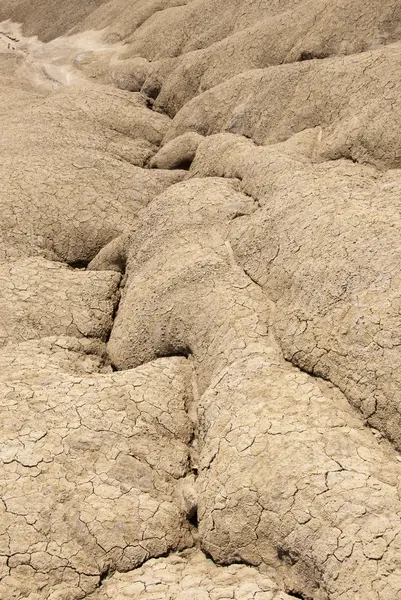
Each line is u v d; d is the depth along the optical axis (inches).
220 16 682.2
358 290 300.7
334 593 228.1
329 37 532.1
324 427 270.5
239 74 556.4
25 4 1058.1
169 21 724.0
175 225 406.9
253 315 335.3
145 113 627.2
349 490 243.3
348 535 233.1
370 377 277.3
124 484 283.1
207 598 239.0
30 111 618.5
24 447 288.0
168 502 283.1
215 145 494.9
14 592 248.7
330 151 434.0
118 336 385.1
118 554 263.0
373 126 417.4
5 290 406.3
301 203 363.3
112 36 842.2
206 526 266.8
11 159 519.5
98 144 562.6
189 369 345.7
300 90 496.7
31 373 338.0
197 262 372.8
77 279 423.5
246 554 256.4
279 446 265.1
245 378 302.8
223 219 399.9
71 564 257.1
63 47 882.1
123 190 496.4
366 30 515.8
